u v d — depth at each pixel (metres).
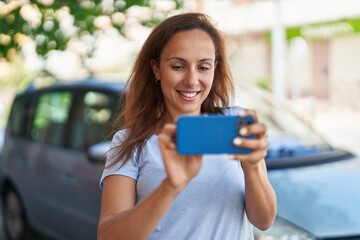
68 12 4.93
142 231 1.70
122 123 2.37
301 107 15.50
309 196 3.25
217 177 1.92
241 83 4.59
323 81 16.61
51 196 4.75
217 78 2.18
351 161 3.82
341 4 14.71
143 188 1.93
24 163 5.27
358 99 16.05
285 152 3.78
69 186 4.45
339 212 3.12
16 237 5.54
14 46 4.84
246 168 1.82
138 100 2.11
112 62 11.78
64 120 4.84
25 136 5.44
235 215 1.94
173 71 1.93
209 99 2.20
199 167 1.64
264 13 14.78
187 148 1.59
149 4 5.17
